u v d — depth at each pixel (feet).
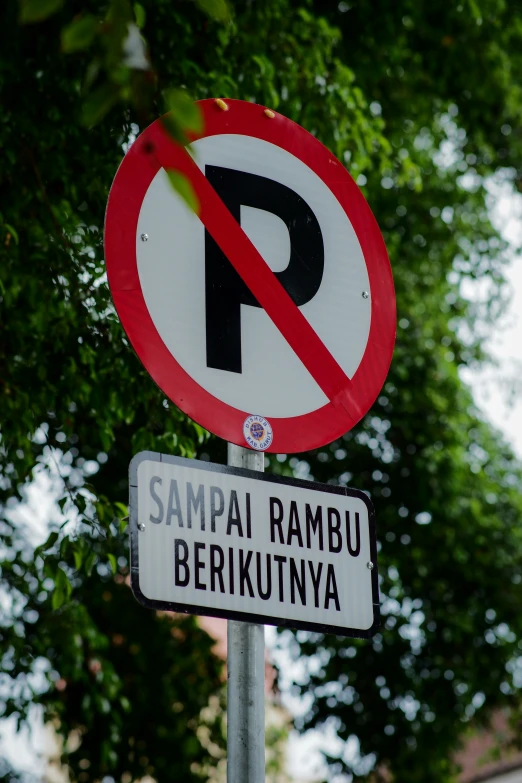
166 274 13.34
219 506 12.84
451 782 64.64
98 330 27.91
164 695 58.80
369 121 39.58
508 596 64.75
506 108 60.70
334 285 14.40
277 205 14.26
